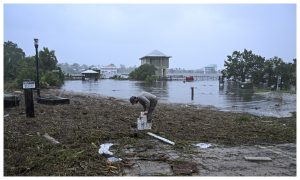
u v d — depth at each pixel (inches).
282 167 263.9
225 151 313.1
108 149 309.3
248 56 1887.3
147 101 402.3
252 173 247.8
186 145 332.8
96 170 249.9
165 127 434.9
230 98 1018.7
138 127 401.7
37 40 778.8
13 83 1298.0
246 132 412.5
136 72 2834.6
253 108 743.1
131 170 251.8
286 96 1111.6
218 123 482.3
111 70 5098.4
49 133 374.9
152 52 3358.8
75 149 304.8
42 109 580.7
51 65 1921.8
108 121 474.0
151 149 315.3
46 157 277.0
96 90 1330.0
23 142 328.8
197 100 933.2
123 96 1026.1
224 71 2012.8
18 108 584.1
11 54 2059.5
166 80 2674.7
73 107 639.1
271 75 1553.9
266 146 339.0
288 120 536.7
